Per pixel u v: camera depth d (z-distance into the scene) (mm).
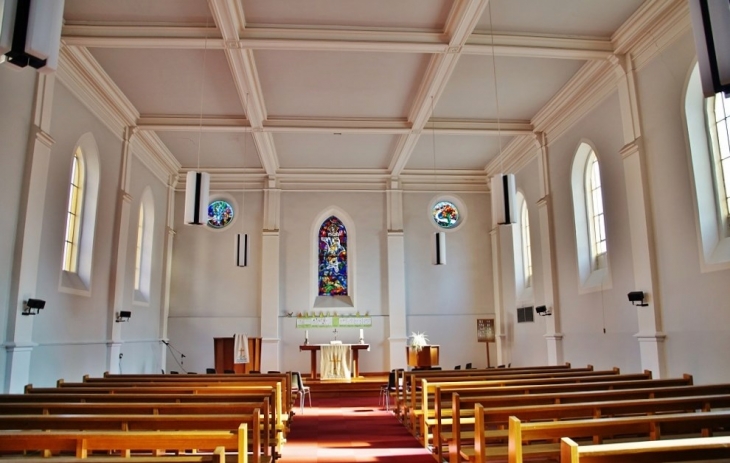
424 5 8117
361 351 15984
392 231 16438
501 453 4926
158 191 14836
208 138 13633
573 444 2848
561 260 11906
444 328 16344
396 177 16719
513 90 11102
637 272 8844
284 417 7668
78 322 9742
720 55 3604
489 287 16625
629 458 2875
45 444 3439
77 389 6762
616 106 9812
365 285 16375
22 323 7633
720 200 7707
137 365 13133
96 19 8266
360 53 9469
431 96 10688
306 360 15820
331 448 7363
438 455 6453
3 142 7367
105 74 10000
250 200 16547
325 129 12305
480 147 14828
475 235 16812
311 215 16594
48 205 8672
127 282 12391
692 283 7758
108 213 11070
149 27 8352
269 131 12367
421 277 16578
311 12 8219
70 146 9391
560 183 12000
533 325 13625
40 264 8430
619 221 9719
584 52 9102
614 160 9875
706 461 2928
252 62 9562
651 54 8648
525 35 8867
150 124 12039
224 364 14250
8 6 3412
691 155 7820
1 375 7262
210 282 16062
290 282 16203
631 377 7633
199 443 3471
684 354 7887
